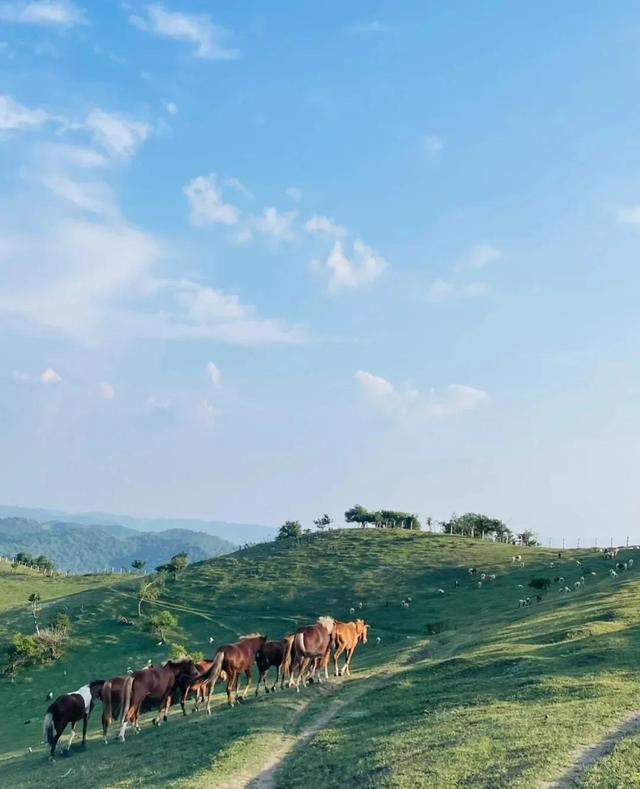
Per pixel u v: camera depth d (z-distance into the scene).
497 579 109.06
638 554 111.25
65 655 91.75
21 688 82.12
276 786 20.70
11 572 179.88
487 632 52.91
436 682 31.19
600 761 17.08
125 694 34.00
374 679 36.06
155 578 127.06
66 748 34.81
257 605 109.50
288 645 37.75
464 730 21.36
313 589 115.44
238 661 35.94
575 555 122.56
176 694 42.94
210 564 141.25
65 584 167.25
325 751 22.77
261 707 31.61
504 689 26.77
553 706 22.92
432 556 132.62
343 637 39.84
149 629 97.00
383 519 190.75
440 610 95.44
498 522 182.62
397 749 20.75
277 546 156.62
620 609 42.84
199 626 101.19
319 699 32.91
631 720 20.55
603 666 28.27
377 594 109.19
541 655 32.22
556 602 63.94
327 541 155.38
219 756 23.72
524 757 18.00
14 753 45.94
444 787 16.94
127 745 31.33
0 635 101.06
